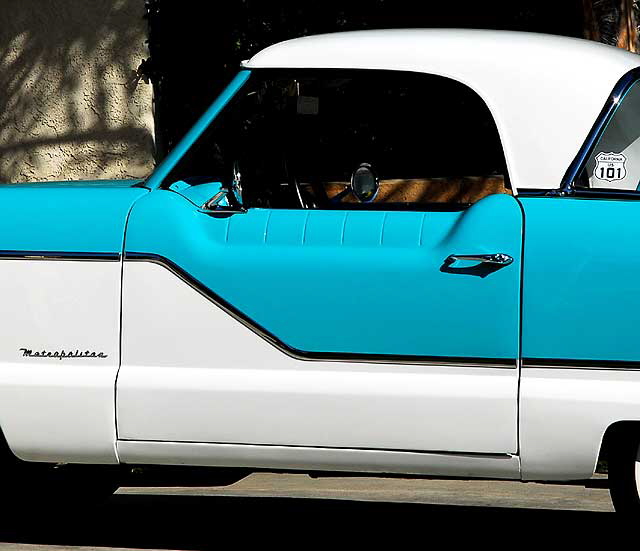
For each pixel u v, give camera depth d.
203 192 8.90
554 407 8.05
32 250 8.69
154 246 8.54
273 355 8.40
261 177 9.27
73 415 8.62
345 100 9.23
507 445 8.16
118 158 17.03
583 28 13.11
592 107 8.34
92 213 8.69
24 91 17.28
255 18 15.74
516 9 15.30
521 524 10.57
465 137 9.20
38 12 17.14
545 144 8.32
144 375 8.53
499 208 8.23
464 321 8.17
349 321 8.30
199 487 12.29
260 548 9.65
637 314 8.00
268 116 9.22
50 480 10.19
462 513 11.03
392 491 12.09
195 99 16.12
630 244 8.04
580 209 8.18
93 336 8.62
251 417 8.41
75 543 9.66
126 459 8.69
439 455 8.25
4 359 8.73
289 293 8.38
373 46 8.73
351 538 10.02
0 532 9.96
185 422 8.50
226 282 8.45
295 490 12.13
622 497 8.45
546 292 8.08
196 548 9.61
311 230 8.48
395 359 8.26
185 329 8.50
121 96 16.94
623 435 8.39
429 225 8.38
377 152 9.39
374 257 8.30
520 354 8.12
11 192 8.93
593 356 8.05
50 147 17.28
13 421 8.72
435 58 8.59
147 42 16.38
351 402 8.27
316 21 15.65
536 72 8.44
